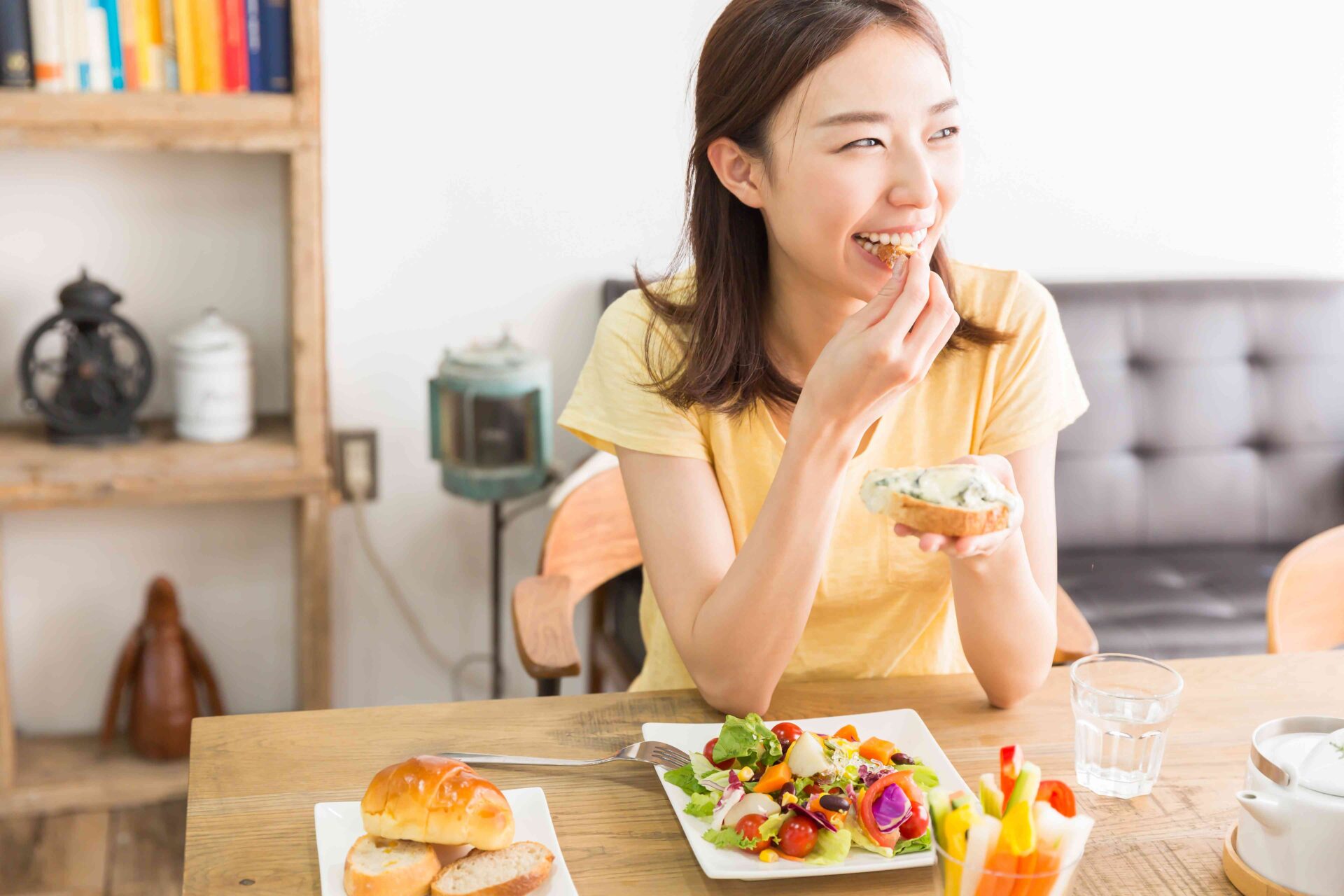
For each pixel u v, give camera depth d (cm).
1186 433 258
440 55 235
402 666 260
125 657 235
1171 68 266
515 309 249
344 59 231
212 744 101
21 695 245
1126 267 275
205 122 202
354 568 253
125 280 232
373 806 84
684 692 113
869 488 94
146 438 224
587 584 167
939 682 116
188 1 201
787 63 103
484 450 229
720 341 120
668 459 120
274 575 251
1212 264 278
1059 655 130
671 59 243
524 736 104
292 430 233
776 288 122
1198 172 272
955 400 126
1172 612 225
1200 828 92
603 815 92
